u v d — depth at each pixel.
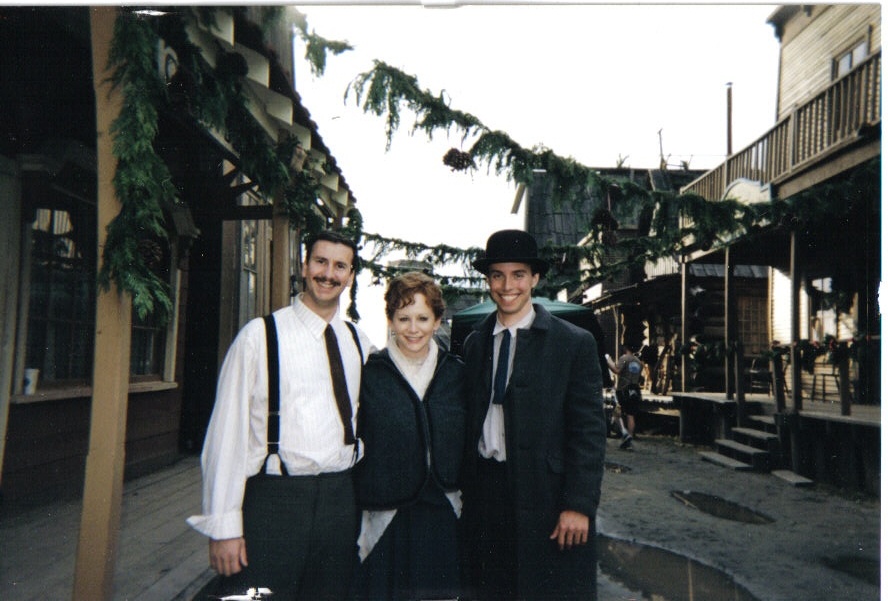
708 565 3.71
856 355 6.40
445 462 2.16
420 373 2.26
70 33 3.69
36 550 3.30
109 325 2.38
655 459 7.75
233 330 7.20
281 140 4.42
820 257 8.77
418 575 2.08
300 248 8.55
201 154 5.46
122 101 2.34
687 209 5.43
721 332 11.52
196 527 1.85
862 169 5.87
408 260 4.95
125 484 5.18
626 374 9.23
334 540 1.95
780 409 7.28
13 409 4.03
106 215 2.32
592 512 2.12
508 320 2.36
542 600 2.13
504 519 2.21
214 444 1.88
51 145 4.41
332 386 2.00
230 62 3.18
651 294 12.30
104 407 2.39
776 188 7.34
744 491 5.88
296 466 1.92
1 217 3.99
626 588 3.30
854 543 4.14
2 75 3.95
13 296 4.06
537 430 2.19
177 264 6.15
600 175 4.46
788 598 3.19
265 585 1.85
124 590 2.84
